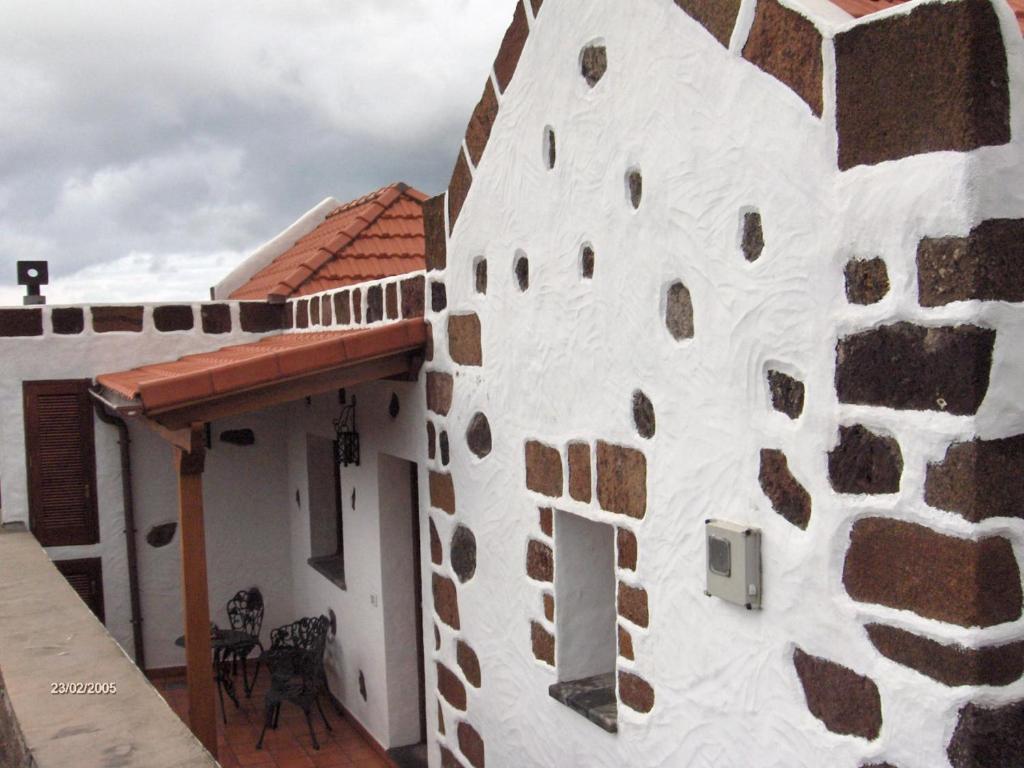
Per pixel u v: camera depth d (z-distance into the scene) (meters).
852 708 2.64
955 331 2.30
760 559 2.98
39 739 3.41
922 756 2.42
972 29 2.21
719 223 3.09
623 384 3.69
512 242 4.52
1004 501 2.31
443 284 5.33
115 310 8.83
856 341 2.57
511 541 4.71
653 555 3.54
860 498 2.58
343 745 7.26
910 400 2.42
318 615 8.56
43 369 8.71
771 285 2.87
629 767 3.78
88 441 8.84
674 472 3.40
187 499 5.43
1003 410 2.29
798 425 2.79
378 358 5.62
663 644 3.51
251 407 5.39
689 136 3.22
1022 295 2.31
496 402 4.78
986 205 2.25
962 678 2.31
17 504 8.73
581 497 4.04
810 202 2.70
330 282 9.13
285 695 7.25
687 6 3.20
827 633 2.71
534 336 4.36
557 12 4.03
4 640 4.69
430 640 5.79
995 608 2.30
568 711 4.24
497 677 4.94
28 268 9.56
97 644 4.59
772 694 2.95
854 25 2.51
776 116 2.82
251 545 9.43
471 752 5.29
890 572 2.51
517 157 4.43
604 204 3.76
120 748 3.33
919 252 2.38
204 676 5.48
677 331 3.37
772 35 2.82
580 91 3.90
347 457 7.08
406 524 6.82
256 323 9.19
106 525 8.93
